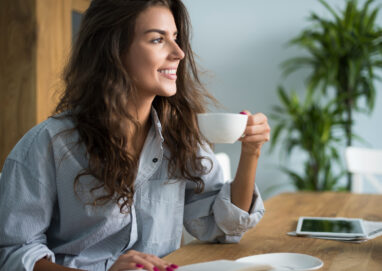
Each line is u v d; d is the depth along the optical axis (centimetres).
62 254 107
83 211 102
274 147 447
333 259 93
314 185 387
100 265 108
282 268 79
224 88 459
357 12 377
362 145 418
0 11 274
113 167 101
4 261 93
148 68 104
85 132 101
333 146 423
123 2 103
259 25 450
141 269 78
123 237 109
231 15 457
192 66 124
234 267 75
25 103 271
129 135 111
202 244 111
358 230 114
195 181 119
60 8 287
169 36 106
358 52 372
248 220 109
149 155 112
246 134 104
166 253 116
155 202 113
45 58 275
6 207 96
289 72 440
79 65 109
